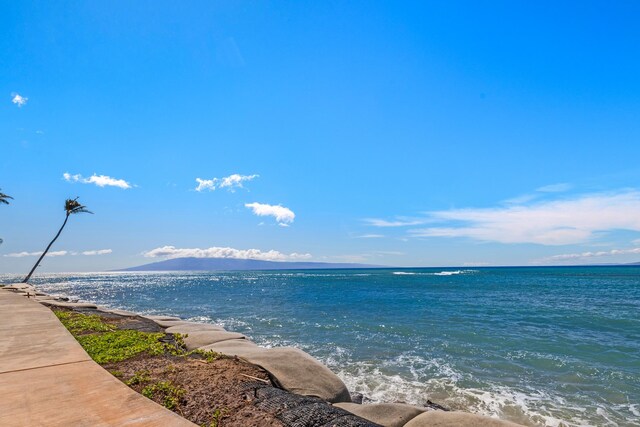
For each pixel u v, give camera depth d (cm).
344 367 1124
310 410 420
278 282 7825
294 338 1552
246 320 2075
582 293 4019
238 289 5309
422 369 1103
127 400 420
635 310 2483
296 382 586
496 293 4084
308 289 5138
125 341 752
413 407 533
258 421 387
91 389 454
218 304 3042
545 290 4531
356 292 4403
